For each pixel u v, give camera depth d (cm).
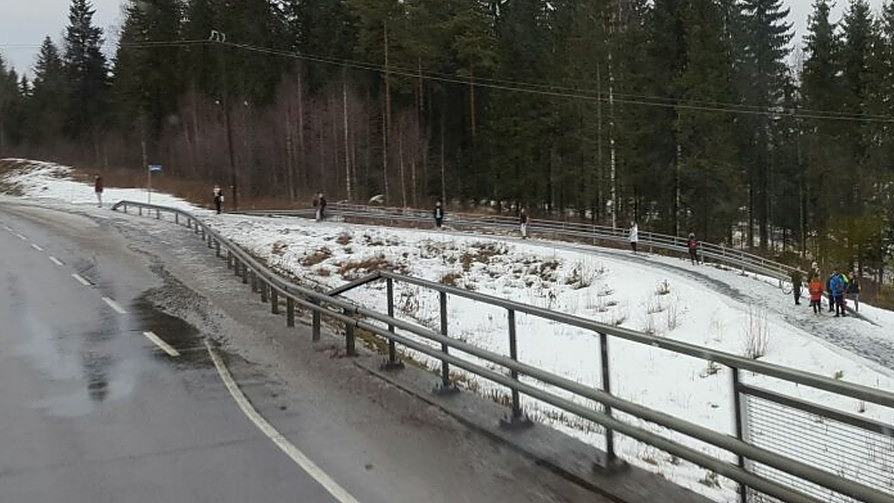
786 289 3095
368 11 5612
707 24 5044
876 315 2766
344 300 1181
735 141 5462
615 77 5025
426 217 4559
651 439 548
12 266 2314
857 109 5512
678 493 554
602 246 4381
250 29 6656
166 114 7994
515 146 6097
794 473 429
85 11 9262
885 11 5109
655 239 4447
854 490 395
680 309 2519
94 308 1631
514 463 639
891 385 1750
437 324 2202
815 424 465
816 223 5869
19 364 1136
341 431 758
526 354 1945
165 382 998
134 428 801
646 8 5966
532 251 3441
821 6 5875
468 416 771
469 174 6750
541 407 1072
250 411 848
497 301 745
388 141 6288
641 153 5344
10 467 692
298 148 6644
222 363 1102
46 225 3544
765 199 6588
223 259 2442
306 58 6638
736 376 491
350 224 4128
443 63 6350
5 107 10325
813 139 5600
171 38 7762
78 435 784
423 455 675
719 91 4962
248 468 668
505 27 6612
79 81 9231
